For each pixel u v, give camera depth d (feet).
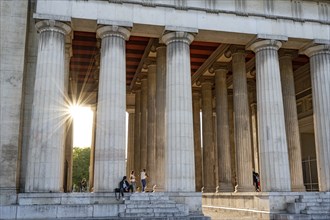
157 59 138.92
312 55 129.29
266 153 115.65
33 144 100.12
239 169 135.33
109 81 107.65
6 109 104.42
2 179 100.63
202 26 117.29
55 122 102.78
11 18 110.01
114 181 102.17
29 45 115.24
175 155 107.65
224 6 120.57
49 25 106.63
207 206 155.12
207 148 175.32
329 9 130.00
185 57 114.62
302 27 125.49
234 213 126.93
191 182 107.24
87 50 164.14
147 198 100.83
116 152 103.91
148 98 154.71
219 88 163.02
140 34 120.57
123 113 107.86
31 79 113.29
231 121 196.85
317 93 125.49
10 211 88.17
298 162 136.67
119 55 110.22
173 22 115.34
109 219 85.30
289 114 141.08
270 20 123.34
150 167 148.05
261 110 119.34
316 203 105.19
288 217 96.22
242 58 145.48
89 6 110.52
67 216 89.56
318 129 123.85
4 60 107.04
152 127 151.64
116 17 111.45
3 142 102.47
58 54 106.42
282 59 146.00
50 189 98.27
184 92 111.86
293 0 127.34
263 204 109.70
